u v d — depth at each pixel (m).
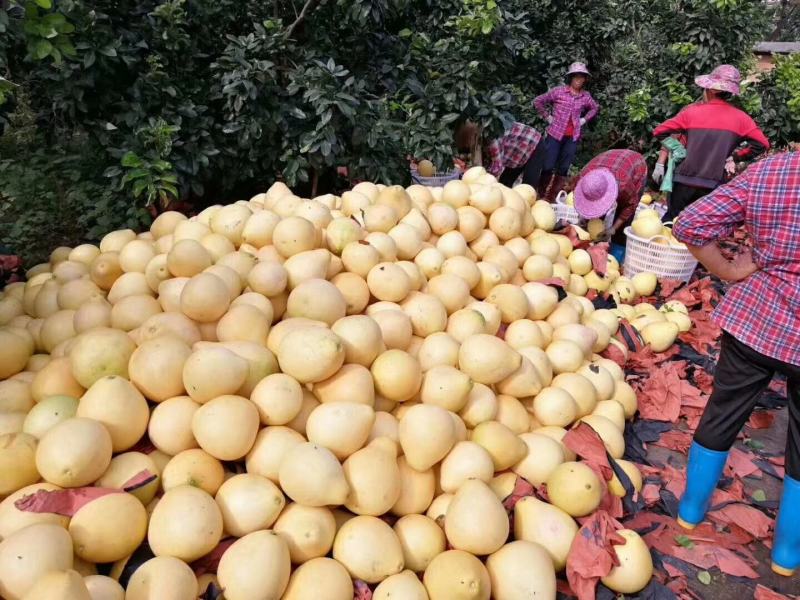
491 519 2.18
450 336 3.07
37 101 6.40
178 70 5.68
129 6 5.52
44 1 3.36
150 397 2.42
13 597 1.77
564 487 2.48
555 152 8.66
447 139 6.35
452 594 2.00
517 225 4.20
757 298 2.44
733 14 9.93
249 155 5.91
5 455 2.09
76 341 2.58
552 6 11.15
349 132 6.07
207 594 1.90
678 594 2.52
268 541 1.96
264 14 6.36
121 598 1.84
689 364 4.31
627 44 11.40
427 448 2.35
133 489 2.11
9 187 6.35
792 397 2.49
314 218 3.57
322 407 2.35
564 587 2.36
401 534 2.26
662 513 3.02
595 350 3.90
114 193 5.84
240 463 2.38
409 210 3.90
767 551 2.84
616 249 6.62
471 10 6.62
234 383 2.36
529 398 3.12
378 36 6.78
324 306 2.86
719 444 2.70
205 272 2.80
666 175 8.11
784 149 10.72
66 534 1.92
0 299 3.59
